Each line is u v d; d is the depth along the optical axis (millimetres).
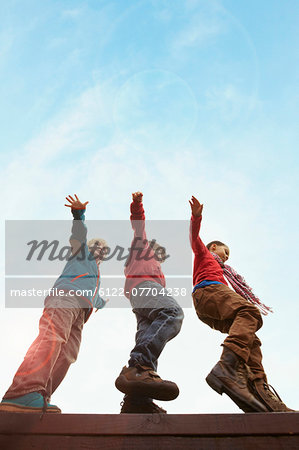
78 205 3365
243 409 2668
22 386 2393
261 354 3025
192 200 3559
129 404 2861
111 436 1969
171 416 2016
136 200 3572
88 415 2031
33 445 1955
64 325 2818
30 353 2576
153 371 2740
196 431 1966
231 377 2701
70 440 1963
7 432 1985
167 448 1926
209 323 3389
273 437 1953
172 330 3023
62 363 2969
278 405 2686
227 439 1950
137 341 3031
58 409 2596
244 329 2938
